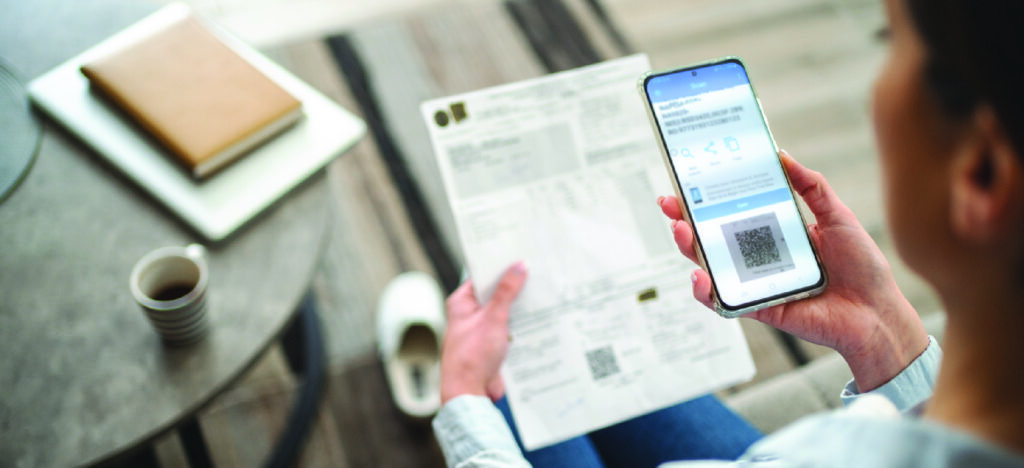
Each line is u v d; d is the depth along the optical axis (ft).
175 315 2.16
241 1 5.24
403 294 4.28
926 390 1.79
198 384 2.33
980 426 0.87
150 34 2.68
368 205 4.73
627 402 2.27
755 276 1.91
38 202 2.48
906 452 0.88
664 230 2.39
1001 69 0.69
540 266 2.32
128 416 2.25
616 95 2.47
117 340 2.34
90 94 2.60
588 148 2.41
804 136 5.33
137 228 2.49
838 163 5.22
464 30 5.38
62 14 2.83
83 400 2.25
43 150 2.55
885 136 0.90
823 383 2.86
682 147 2.00
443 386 2.14
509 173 2.36
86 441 2.20
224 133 2.50
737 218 1.94
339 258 4.55
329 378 4.21
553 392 2.25
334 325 4.36
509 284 2.23
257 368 4.16
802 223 1.95
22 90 2.63
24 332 2.30
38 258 2.41
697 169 1.98
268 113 2.57
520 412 2.23
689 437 2.49
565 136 2.41
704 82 2.05
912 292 4.69
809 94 5.52
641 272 2.36
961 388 0.91
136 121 2.52
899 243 0.94
